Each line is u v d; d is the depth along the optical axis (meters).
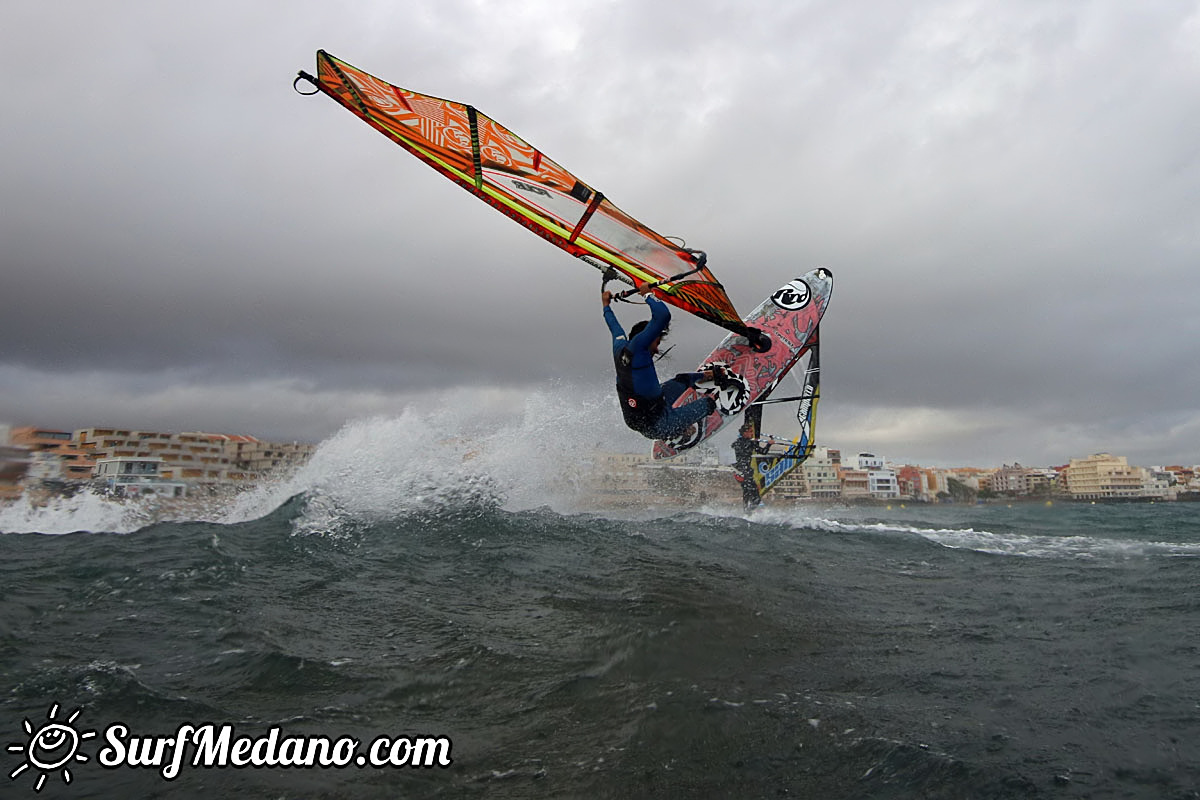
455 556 8.07
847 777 3.12
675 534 9.84
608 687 4.20
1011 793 2.93
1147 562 7.86
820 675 4.37
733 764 3.25
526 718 3.81
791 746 3.41
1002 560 8.24
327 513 9.96
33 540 8.62
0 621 5.27
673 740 3.49
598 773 3.21
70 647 4.84
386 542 8.75
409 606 6.04
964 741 3.40
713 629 5.29
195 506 11.14
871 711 3.79
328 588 6.62
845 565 7.99
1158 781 3.01
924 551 8.87
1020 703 3.88
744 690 4.11
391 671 4.49
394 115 5.43
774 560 8.17
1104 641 4.96
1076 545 9.27
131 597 6.05
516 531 9.40
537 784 3.13
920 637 5.18
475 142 5.86
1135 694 3.98
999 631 5.30
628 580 6.96
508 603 6.12
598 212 6.52
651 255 6.91
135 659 4.66
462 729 3.69
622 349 6.84
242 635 5.11
